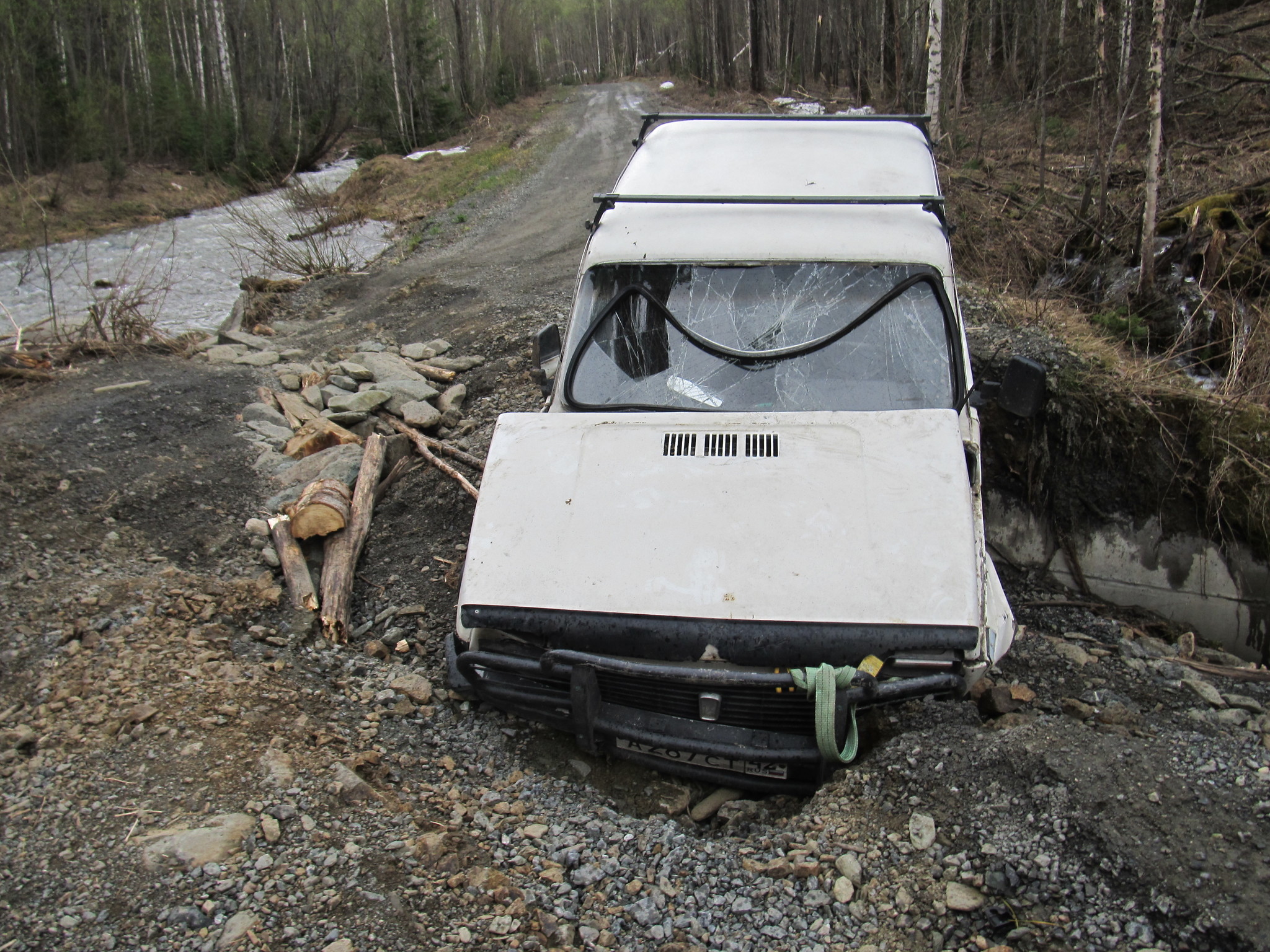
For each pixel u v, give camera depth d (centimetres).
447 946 268
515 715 368
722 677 312
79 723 362
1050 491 547
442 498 600
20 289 1539
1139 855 271
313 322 1182
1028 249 1001
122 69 3369
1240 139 1228
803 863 296
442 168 2606
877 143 506
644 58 7294
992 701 371
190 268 1709
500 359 875
